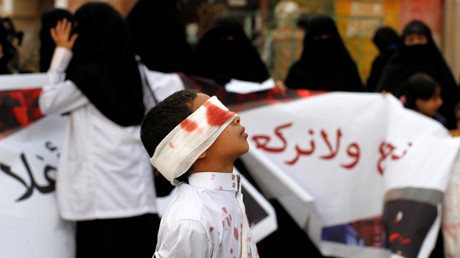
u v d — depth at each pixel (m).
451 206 3.10
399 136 3.32
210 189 1.67
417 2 7.41
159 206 3.36
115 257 3.00
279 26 7.45
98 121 3.00
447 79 4.36
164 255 1.60
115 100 2.99
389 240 3.14
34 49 7.09
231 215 1.69
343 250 3.50
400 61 4.45
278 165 3.58
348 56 4.39
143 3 4.01
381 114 3.50
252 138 3.59
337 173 3.53
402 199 3.17
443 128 3.29
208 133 1.61
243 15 7.59
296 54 7.25
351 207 3.51
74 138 3.01
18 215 2.88
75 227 3.10
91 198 2.97
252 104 3.61
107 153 2.97
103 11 3.08
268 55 7.31
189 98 1.66
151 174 3.14
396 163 3.26
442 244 3.29
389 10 7.52
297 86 4.36
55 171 3.12
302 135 3.57
